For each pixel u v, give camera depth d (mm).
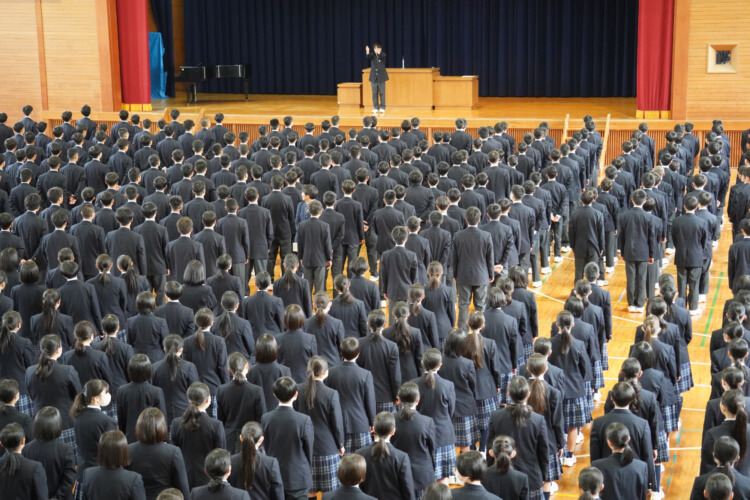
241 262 12070
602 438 6895
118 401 7254
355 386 7586
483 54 27828
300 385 7430
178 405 7688
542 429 6848
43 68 23719
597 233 12867
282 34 29500
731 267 11398
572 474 8688
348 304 9172
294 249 14047
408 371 8484
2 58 23906
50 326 8695
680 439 9359
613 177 13617
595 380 9297
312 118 22547
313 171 15016
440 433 7492
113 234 11242
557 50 27172
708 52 20469
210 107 25219
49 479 6473
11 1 23484
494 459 6445
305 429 6793
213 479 5734
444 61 28266
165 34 28188
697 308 12750
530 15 27094
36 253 11977
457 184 14359
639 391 7219
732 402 6703
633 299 12867
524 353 9617
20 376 8398
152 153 16156
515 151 17391
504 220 11703
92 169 15031
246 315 9430
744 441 6590
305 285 10078
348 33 29000
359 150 14891
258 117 23047
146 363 7180
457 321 11688
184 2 29641
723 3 20156
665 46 20797
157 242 11641
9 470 6105
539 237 14047
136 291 10172
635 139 16047
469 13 27625
